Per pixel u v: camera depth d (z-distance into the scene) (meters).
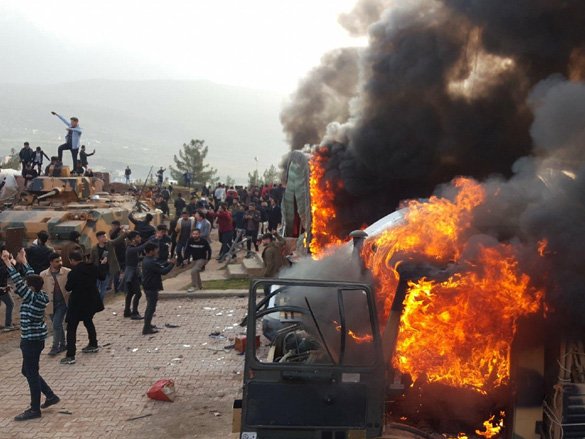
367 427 4.52
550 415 4.85
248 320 4.56
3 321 12.25
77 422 7.46
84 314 9.62
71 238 13.64
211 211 24.12
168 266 11.06
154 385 8.21
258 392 4.46
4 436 7.07
